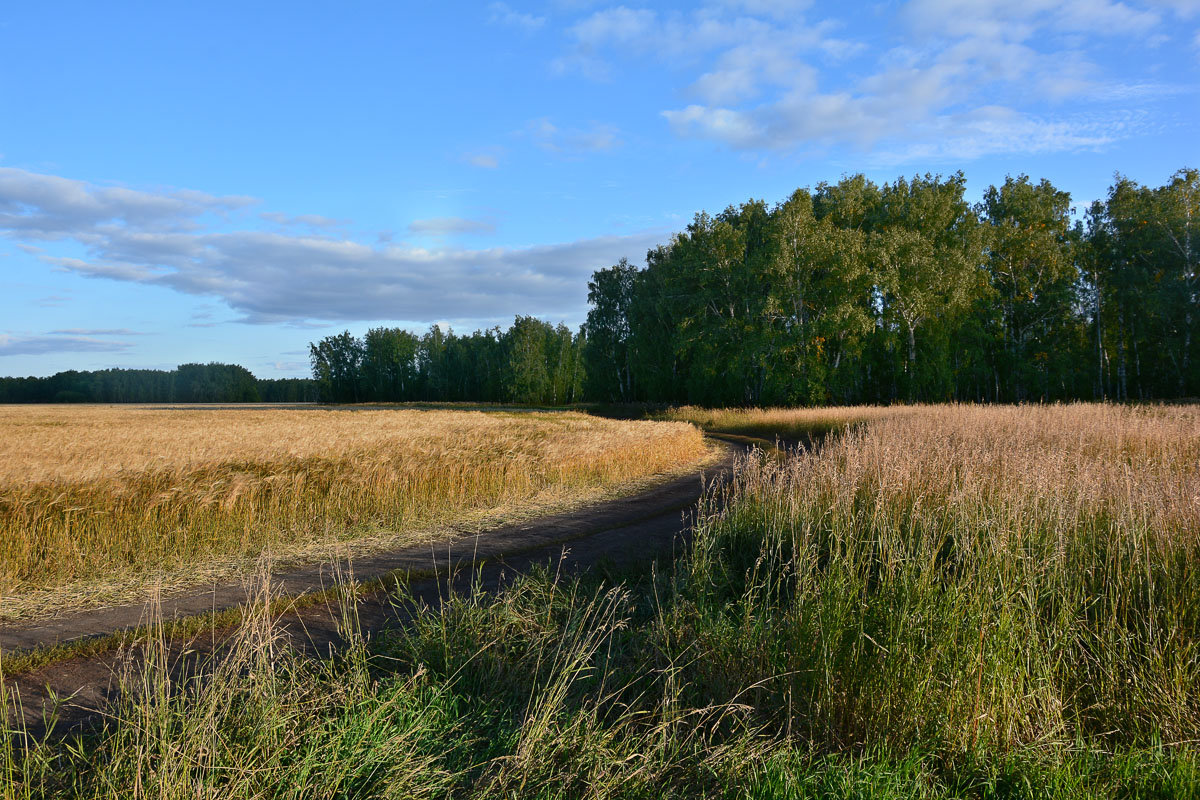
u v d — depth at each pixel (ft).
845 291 145.48
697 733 12.27
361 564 26.78
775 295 147.54
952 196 165.07
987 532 15.43
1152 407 76.54
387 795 9.75
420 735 11.31
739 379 164.66
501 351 328.49
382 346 401.49
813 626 13.46
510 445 51.85
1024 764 10.74
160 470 34.14
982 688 11.74
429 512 38.17
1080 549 16.84
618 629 16.94
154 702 11.75
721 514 26.14
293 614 20.04
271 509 34.30
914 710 11.58
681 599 17.81
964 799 10.36
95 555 27.40
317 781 10.13
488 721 12.39
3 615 20.38
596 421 106.52
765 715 12.91
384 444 50.11
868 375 169.78
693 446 77.97
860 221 175.52
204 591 23.13
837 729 12.05
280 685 12.46
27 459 38.88
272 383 561.84
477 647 14.94
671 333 200.03
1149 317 147.64
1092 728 12.42
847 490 22.27
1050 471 21.94
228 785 9.58
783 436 104.12
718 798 10.34
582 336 277.03
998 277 168.76
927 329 152.56
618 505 41.50
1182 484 20.95
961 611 12.73
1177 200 147.02
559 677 13.23
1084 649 13.84
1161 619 14.21
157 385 536.01
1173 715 11.65
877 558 16.96
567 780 10.41
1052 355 160.97
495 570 25.49
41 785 9.77
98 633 18.42
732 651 14.55
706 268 156.87
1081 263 165.27
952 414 68.64
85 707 12.76
